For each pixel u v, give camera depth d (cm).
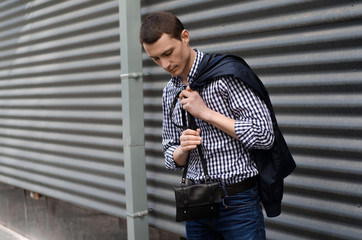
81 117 459
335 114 256
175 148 229
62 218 511
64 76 479
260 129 195
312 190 271
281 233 291
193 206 205
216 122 199
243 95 200
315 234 272
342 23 248
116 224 432
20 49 555
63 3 469
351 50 245
